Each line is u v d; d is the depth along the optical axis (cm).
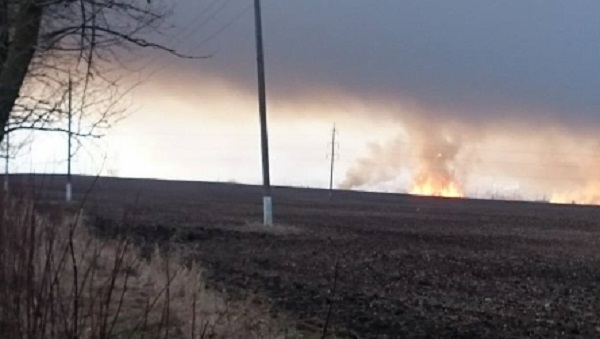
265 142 3647
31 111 797
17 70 770
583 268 2492
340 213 5800
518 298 1825
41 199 888
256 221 4166
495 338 1338
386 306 1634
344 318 1470
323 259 2519
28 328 628
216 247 2808
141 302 1152
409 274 2211
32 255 680
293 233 3481
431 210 7175
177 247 2588
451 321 1487
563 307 1703
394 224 4606
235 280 1934
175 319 1077
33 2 746
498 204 9506
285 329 1258
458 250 3019
